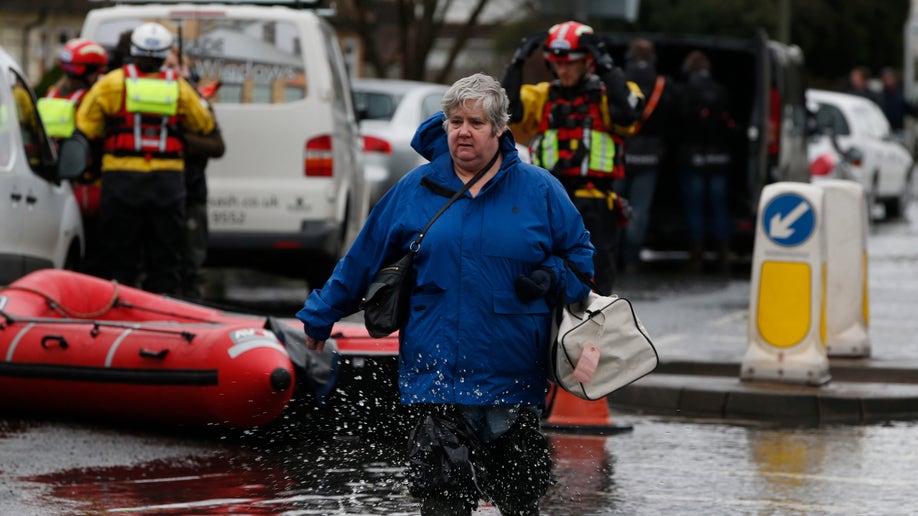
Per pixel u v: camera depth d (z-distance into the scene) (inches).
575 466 767.1
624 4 1643.7
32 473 716.0
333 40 1395.2
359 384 797.9
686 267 1806.1
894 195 2758.4
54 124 1173.1
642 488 717.9
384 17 4261.8
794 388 973.8
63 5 3860.7
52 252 1070.4
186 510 650.2
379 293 543.2
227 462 746.8
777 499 700.0
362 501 667.4
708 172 1748.3
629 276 1733.5
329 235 1293.1
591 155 837.8
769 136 1740.9
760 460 792.3
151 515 641.0
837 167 2310.5
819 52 4972.9
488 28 3604.8
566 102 842.2
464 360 542.0
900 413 950.4
